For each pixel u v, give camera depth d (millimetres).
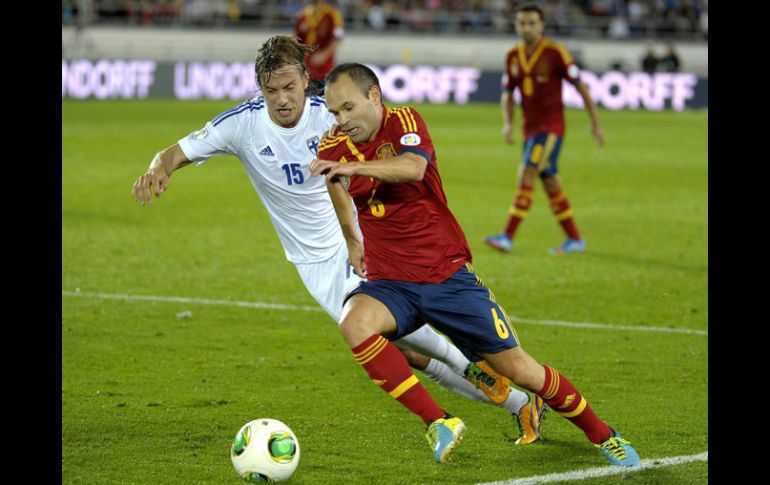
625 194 56656
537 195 56219
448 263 16109
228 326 27609
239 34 123875
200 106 99375
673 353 25266
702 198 55406
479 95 113500
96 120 86125
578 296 32188
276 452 15805
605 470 16734
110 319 28000
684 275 35594
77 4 116750
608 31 135250
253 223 45281
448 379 18906
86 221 44406
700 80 112562
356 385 22109
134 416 19547
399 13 132250
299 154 19344
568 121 98812
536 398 18281
